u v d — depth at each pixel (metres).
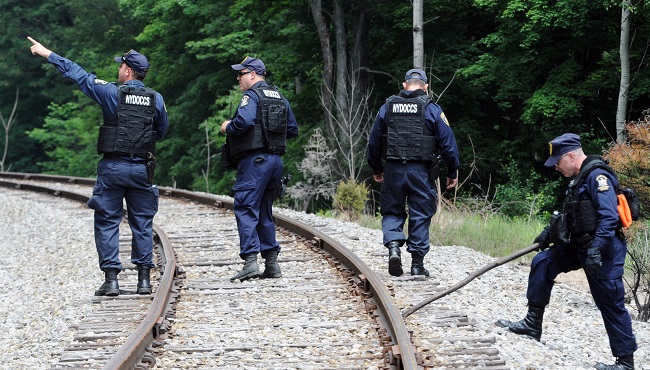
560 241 8.67
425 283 12.15
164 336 9.37
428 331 9.38
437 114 12.22
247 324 9.95
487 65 34.44
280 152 12.59
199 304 11.05
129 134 11.55
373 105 39.19
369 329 9.58
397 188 12.38
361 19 37.62
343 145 36.34
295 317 10.23
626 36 29.66
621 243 8.63
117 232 12.02
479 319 10.09
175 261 13.08
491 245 18.27
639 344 10.41
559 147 8.72
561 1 29.92
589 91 32.56
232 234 16.98
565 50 33.78
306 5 40.31
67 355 8.81
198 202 23.50
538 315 9.54
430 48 38.06
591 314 11.35
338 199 22.91
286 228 16.97
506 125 39.09
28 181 36.09
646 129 16.05
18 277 15.72
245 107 12.20
